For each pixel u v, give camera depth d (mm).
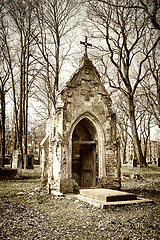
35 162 37875
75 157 13898
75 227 6379
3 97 29906
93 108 12508
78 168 13891
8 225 6492
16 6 23234
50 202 9406
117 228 6250
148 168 26594
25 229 6191
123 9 21406
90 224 6590
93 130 12867
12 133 47562
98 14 20594
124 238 5578
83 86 12461
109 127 12766
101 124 12578
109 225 6500
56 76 22234
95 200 8984
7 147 50875
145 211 7922
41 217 7297
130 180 17328
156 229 6156
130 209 8117
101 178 12164
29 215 7504
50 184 11594
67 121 11781
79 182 13727
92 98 12594
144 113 39094
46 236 5719
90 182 13039
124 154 44938
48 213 7754
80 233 5934
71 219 7090
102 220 6949
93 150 13195
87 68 12719
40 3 20828
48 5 21281
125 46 23797
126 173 21719
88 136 13711
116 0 20656
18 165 18203
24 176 19547
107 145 12539
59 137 11438
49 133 13281
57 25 21984
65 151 11469
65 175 11297
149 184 15336
